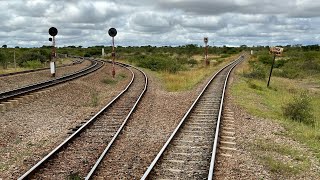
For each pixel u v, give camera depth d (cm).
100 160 852
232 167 871
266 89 2784
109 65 4672
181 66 4572
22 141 1044
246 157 955
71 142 1034
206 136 1128
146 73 3534
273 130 1291
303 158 977
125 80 2975
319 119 1803
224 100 1833
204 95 2038
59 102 1714
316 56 6231
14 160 878
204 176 798
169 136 1133
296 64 5494
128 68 4122
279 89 3059
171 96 2025
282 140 1159
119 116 1421
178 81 2812
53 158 891
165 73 3638
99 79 2844
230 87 2456
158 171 823
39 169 812
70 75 2738
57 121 1314
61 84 2192
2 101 1520
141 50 11038
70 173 800
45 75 2817
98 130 1188
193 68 4947
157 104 1733
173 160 895
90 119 1279
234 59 7406
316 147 1108
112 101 1669
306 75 4659
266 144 1080
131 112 1432
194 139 1095
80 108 1606
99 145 1017
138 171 823
